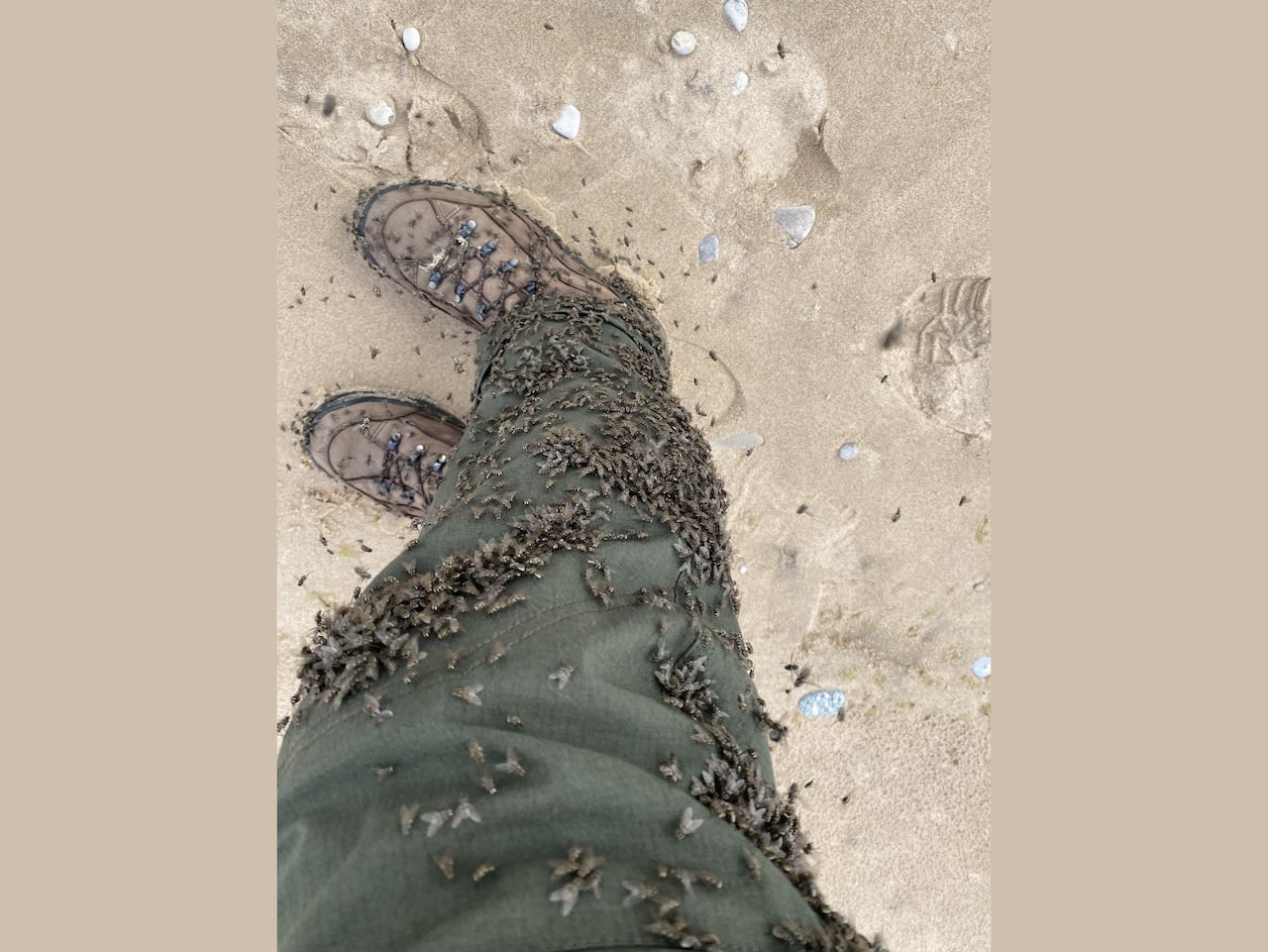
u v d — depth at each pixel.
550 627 0.89
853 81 1.69
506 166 1.71
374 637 0.89
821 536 1.85
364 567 1.82
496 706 0.81
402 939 0.66
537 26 1.67
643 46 1.68
